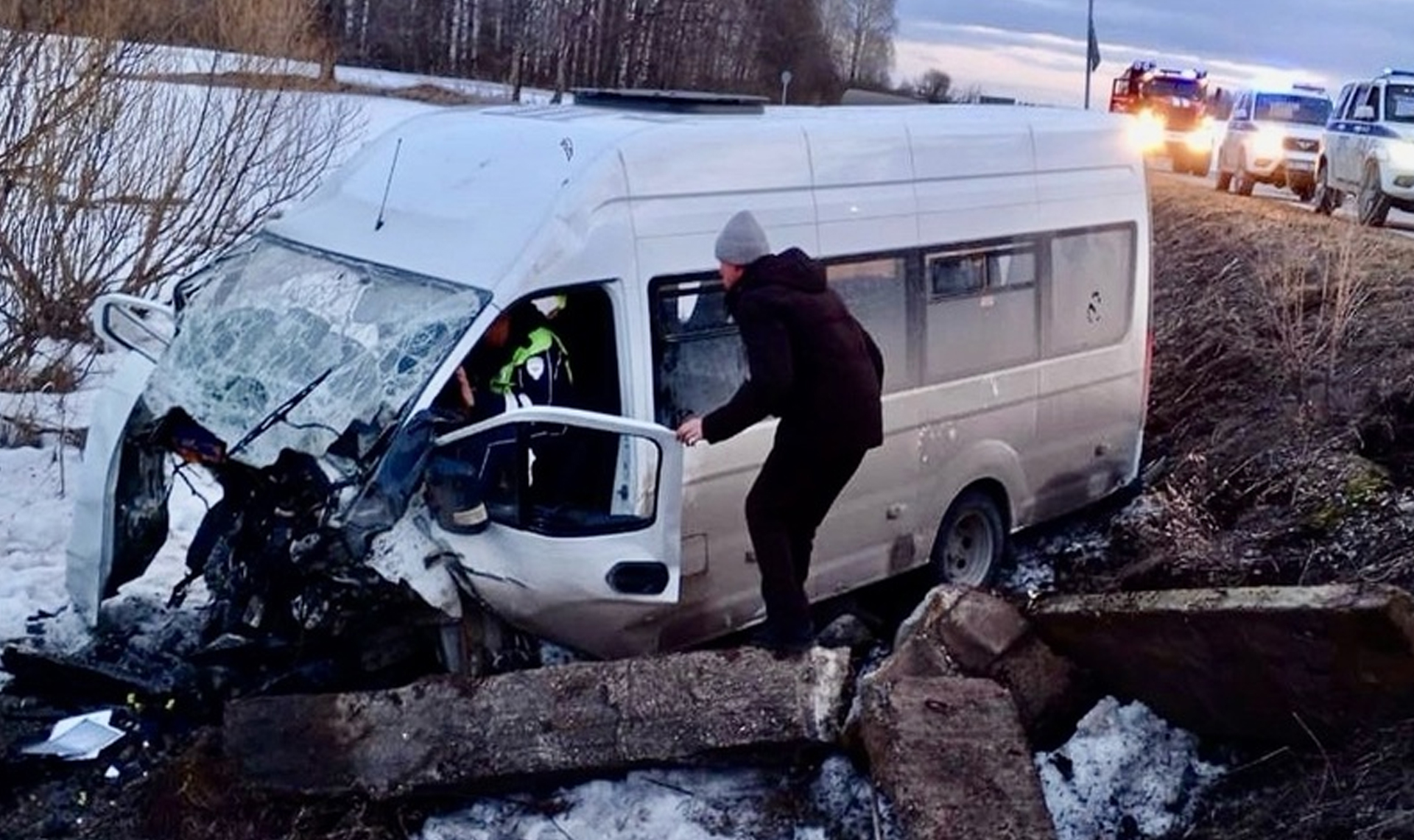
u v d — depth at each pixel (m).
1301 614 4.81
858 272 6.73
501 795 5.16
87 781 5.23
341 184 6.51
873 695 5.16
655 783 5.22
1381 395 8.52
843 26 59.69
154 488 6.13
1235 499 8.45
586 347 5.93
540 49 54.06
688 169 6.04
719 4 54.75
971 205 7.38
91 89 10.71
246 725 5.10
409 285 5.67
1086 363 8.21
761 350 5.49
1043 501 8.08
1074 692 5.79
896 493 7.05
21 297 10.66
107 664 5.88
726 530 6.23
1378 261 12.20
